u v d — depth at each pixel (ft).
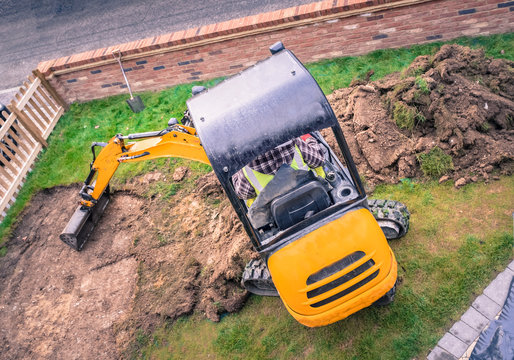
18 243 24.06
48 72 28.45
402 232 17.61
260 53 26.45
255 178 14.26
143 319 19.16
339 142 13.12
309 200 13.78
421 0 22.90
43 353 19.47
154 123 26.94
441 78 20.29
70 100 30.22
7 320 21.07
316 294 13.80
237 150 13.03
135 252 21.53
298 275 13.41
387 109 21.01
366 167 20.49
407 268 17.25
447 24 23.84
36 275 22.35
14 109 26.03
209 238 20.72
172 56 27.22
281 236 13.83
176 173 23.67
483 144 18.97
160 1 34.58
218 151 13.03
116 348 18.75
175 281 19.76
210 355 17.47
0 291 22.24
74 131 28.48
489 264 16.57
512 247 16.74
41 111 28.19
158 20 33.17
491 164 18.74
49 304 21.06
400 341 15.69
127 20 34.30
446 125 19.15
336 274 13.47
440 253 17.33
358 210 13.91
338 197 14.28
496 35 23.68
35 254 23.25
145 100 28.73
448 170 19.16
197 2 33.12
